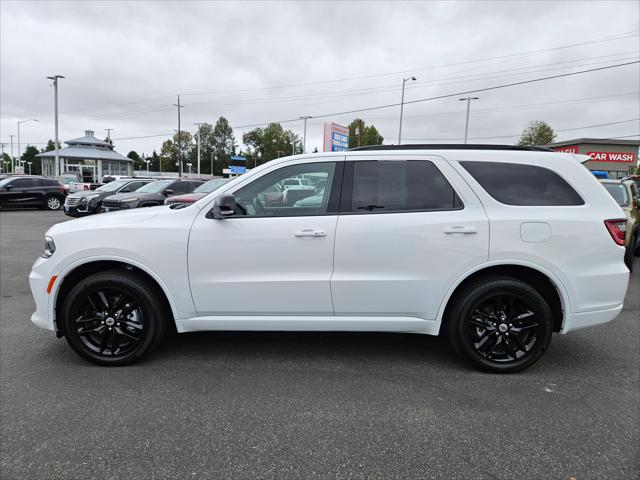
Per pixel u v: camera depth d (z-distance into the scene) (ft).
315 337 14.14
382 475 7.52
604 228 11.07
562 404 9.94
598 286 11.09
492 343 11.49
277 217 11.33
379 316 11.42
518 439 8.57
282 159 11.76
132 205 42.75
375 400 10.09
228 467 7.72
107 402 9.96
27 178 69.56
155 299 11.63
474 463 7.84
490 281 11.12
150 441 8.47
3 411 9.57
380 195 11.39
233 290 11.32
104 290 11.59
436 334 11.37
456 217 11.02
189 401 10.02
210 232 11.27
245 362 12.19
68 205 55.31
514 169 11.41
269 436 8.65
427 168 11.47
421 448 8.28
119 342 12.01
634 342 13.88
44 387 10.69
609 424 9.13
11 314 16.61
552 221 10.91
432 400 10.10
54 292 11.60
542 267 10.94
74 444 8.37
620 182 26.55
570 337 14.34
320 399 10.14
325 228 11.11
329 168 11.62
